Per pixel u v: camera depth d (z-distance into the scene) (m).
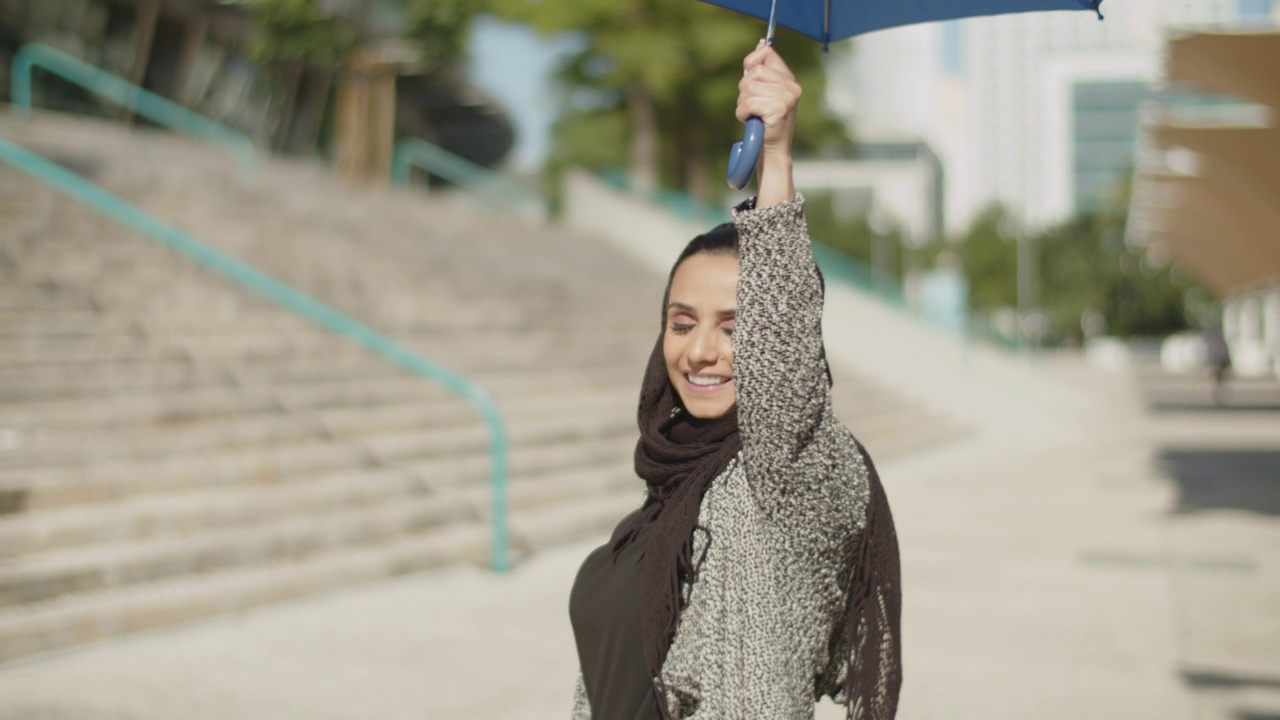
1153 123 14.34
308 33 24.70
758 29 27.91
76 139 14.75
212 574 6.85
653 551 1.89
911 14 2.04
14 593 5.99
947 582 8.04
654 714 1.90
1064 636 6.60
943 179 136.25
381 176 26.11
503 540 7.98
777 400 1.75
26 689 5.31
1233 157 15.74
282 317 10.60
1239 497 11.93
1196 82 11.34
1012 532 9.98
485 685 5.58
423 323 12.00
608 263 19.50
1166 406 25.89
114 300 9.60
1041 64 160.00
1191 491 12.41
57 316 8.98
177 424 8.18
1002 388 22.55
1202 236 29.88
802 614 1.82
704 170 33.00
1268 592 7.60
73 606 6.07
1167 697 5.48
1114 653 6.24
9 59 21.61
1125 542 9.47
